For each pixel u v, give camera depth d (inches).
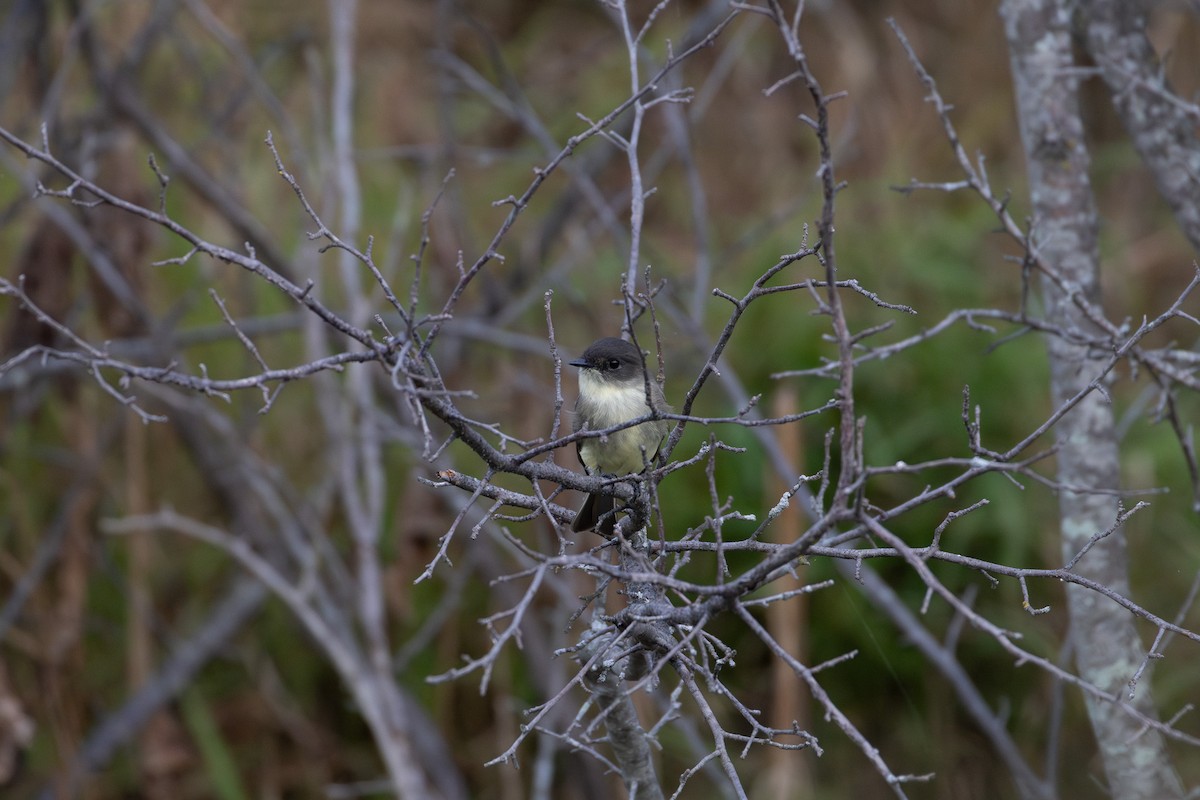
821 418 464.1
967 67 613.0
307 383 473.7
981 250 521.3
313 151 522.6
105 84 422.6
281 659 469.1
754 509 447.2
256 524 457.4
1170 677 402.6
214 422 405.7
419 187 524.1
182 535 479.8
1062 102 305.9
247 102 514.9
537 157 481.7
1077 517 296.0
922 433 451.2
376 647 366.9
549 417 450.6
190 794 449.4
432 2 668.1
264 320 430.0
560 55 667.4
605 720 233.1
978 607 430.3
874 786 423.2
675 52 482.3
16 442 452.1
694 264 546.0
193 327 479.2
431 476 416.5
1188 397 474.3
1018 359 462.6
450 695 452.1
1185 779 379.6
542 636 450.0
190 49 468.4
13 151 439.2
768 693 439.5
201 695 458.6
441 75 479.8
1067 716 417.1
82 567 428.5
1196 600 423.8
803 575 431.5
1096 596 289.3
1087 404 296.2
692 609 191.9
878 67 634.2
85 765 421.7
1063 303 298.5
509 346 435.8
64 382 436.5
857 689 436.1
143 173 478.3
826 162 160.7
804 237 198.7
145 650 437.7
